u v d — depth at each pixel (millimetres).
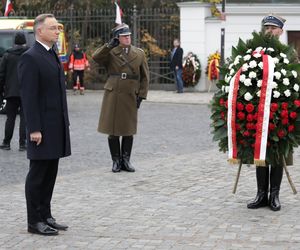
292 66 9242
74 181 11742
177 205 9961
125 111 12414
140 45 32062
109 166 13234
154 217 9289
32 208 8547
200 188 11094
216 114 9688
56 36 8516
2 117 21609
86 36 33531
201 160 13711
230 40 30000
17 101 15047
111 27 33094
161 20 31797
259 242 8070
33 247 8023
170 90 31703
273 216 9289
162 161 13672
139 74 12562
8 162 13797
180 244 8031
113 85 12422
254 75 9188
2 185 11570
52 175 8711
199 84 30766
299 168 12703
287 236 8312
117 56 12414
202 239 8227
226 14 29797
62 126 8539
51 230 8523
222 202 10125
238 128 9320
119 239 8289
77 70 30312
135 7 32188
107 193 10789
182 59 30000
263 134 9188
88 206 9938
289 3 28984
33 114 8336
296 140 9375
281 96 9227
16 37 14977
